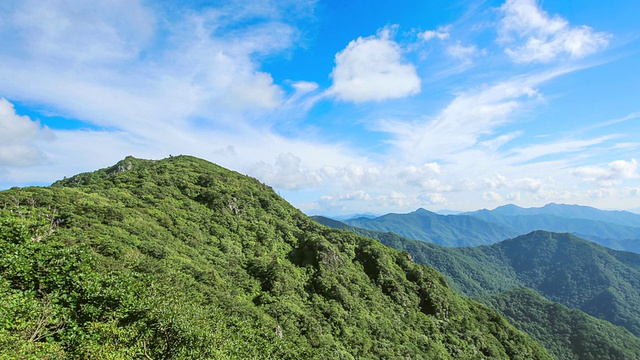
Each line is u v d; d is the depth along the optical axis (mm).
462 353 73375
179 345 22469
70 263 25500
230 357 24844
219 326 31641
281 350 39312
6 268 22219
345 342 58688
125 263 47625
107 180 92562
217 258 69188
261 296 62062
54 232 49812
